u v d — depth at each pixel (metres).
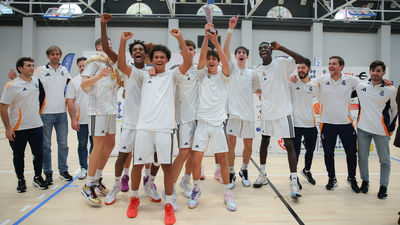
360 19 10.07
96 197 2.44
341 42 10.29
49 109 2.97
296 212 2.38
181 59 4.39
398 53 10.60
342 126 2.90
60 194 2.72
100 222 2.14
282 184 3.14
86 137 3.29
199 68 2.33
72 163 4.02
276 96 2.71
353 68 4.41
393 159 4.43
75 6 9.32
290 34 10.13
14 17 9.77
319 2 9.44
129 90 2.36
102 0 9.48
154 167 2.50
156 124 2.11
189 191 2.74
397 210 2.44
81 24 10.04
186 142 2.36
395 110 2.71
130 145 2.36
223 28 10.02
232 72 2.95
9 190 2.81
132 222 2.15
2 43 10.19
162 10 9.90
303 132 3.02
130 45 2.49
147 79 2.21
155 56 2.16
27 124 2.71
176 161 2.42
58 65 3.06
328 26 10.11
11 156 4.36
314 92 2.96
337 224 2.16
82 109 3.25
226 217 2.27
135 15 9.62
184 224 2.13
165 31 10.00
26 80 2.66
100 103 2.45
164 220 2.14
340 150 4.55
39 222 2.12
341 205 2.54
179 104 2.37
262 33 10.11
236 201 2.62
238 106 2.95
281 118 2.69
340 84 2.88
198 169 2.43
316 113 4.50
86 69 2.41
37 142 2.79
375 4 10.09
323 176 3.46
